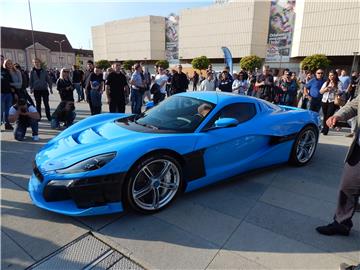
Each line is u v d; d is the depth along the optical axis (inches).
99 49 2888.8
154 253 84.1
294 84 293.7
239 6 1744.6
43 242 87.7
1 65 231.1
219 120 116.9
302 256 84.6
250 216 105.1
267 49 1601.9
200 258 82.6
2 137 207.8
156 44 2333.9
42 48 2704.2
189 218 102.8
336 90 236.1
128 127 122.7
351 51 1264.8
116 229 95.0
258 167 140.0
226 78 332.8
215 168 121.3
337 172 150.2
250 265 80.3
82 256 82.6
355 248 88.8
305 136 156.8
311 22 1357.0
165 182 107.5
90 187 91.7
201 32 1971.0
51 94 540.1
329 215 107.4
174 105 136.1
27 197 115.0
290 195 122.6
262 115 140.6
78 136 121.1
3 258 80.4
